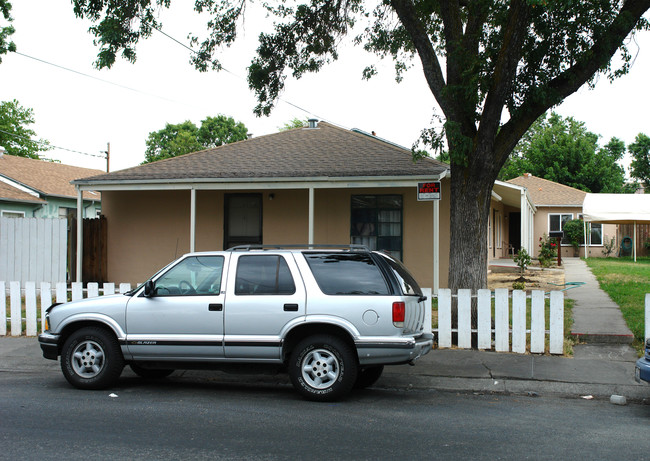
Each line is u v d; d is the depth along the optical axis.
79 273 16.19
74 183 16.14
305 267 7.13
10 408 6.59
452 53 9.79
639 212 22.45
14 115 47.97
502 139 9.77
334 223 16.47
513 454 5.09
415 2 12.26
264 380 8.34
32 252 14.77
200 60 12.89
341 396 6.92
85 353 7.52
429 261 15.77
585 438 5.60
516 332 9.32
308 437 5.55
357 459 4.93
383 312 6.79
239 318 7.08
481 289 9.52
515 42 8.95
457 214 9.96
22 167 29.05
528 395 7.50
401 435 5.64
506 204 28.95
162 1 11.30
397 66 14.30
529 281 17.39
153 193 17.59
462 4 10.51
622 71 10.20
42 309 10.58
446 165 15.51
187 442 5.37
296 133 19.22
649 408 6.90
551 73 9.68
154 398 7.17
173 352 7.24
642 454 5.11
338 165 15.42
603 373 8.20
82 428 5.80
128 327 7.34
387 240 16.14
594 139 53.97
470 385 7.83
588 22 9.10
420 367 8.57
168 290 7.45
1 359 9.39
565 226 33.28
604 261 28.02
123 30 11.27
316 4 13.22
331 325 6.94
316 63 13.84
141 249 17.61
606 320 10.94
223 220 17.14
